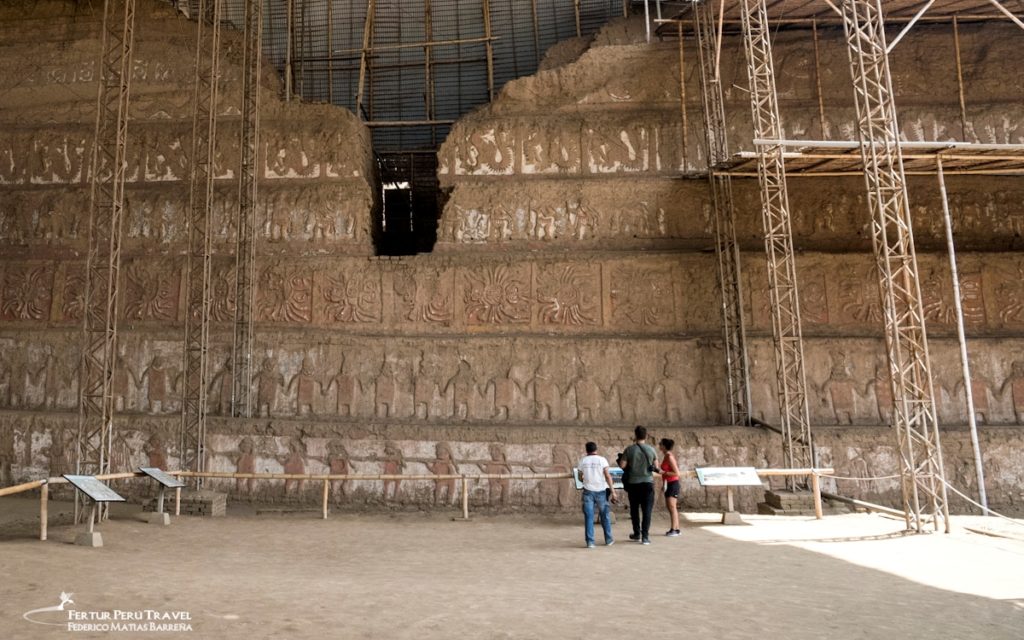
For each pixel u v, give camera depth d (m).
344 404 16.09
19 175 18.58
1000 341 15.48
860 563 8.38
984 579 7.47
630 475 10.16
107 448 11.68
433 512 14.53
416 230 21.19
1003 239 16.64
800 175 15.56
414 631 5.20
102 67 12.66
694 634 5.26
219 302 17.00
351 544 10.06
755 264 16.42
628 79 18.14
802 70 17.67
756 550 9.34
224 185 18.11
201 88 18.61
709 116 17.06
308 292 16.97
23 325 17.31
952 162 14.29
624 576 7.58
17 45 19.44
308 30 20.81
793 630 5.43
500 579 7.39
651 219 17.22
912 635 5.34
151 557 8.59
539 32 20.61
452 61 20.77
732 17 17.17
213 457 15.39
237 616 5.52
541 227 17.34
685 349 15.94
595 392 15.85
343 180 17.95
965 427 15.03
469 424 15.70
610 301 16.53
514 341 16.22
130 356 16.62
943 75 17.34
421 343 16.36
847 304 16.14
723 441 14.62
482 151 17.95
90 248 12.11
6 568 7.24
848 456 14.48
